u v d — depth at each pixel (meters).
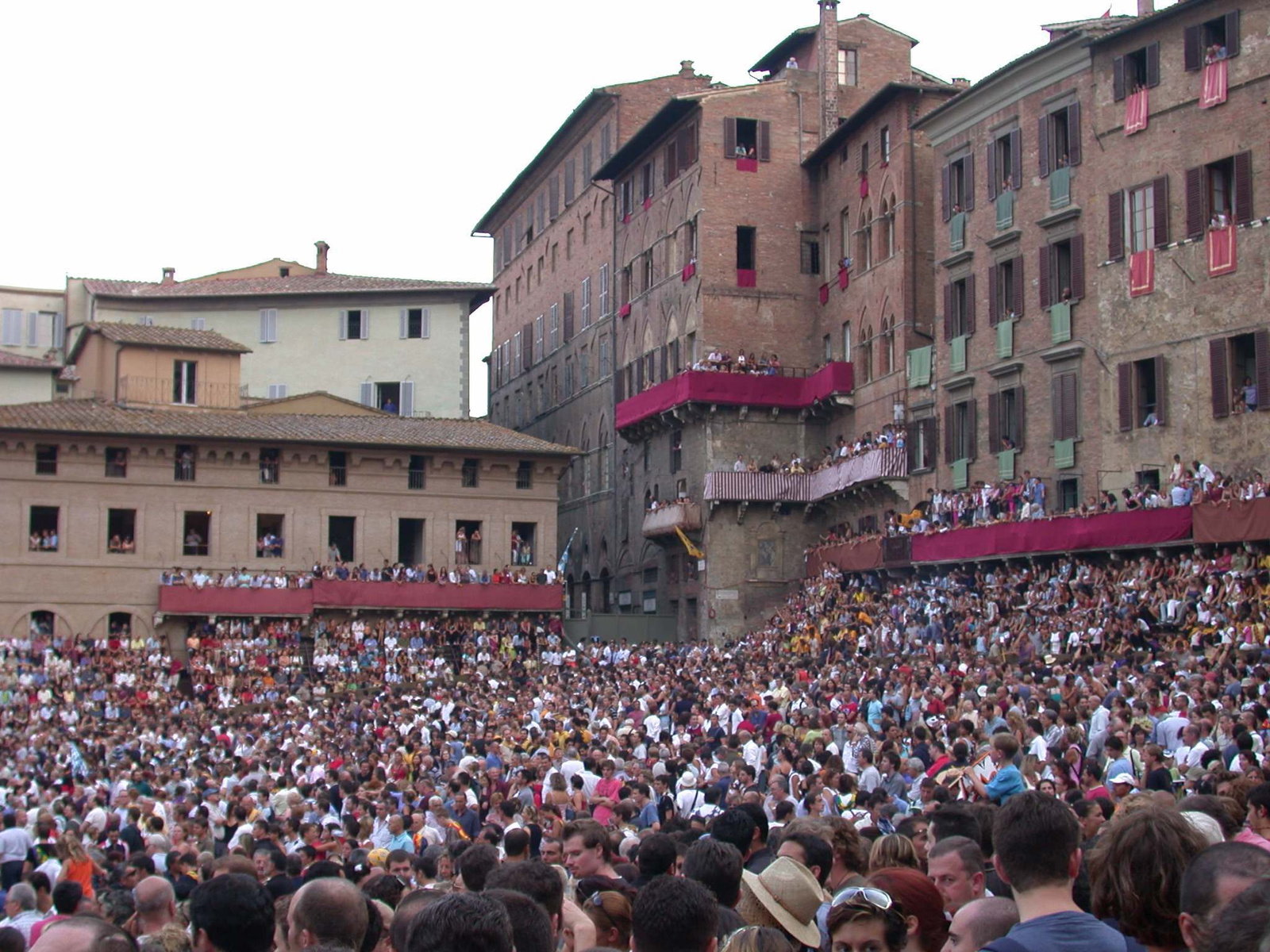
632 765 29.67
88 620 82.88
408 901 10.49
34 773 43.75
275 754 44.88
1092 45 63.19
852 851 14.08
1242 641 45.50
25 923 18.69
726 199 89.12
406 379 112.00
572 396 110.25
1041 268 66.69
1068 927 8.73
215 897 10.16
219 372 96.81
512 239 127.12
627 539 98.56
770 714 42.00
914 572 70.25
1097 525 57.28
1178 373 58.66
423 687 75.44
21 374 99.94
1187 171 58.69
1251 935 6.27
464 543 90.31
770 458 87.25
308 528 87.56
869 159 82.94
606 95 104.00
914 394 76.62
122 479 84.19
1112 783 21.59
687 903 9.04
